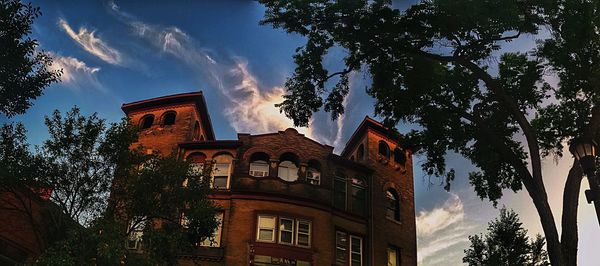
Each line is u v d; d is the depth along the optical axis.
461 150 25.64
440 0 21.16
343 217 35.88
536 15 21.45
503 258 24.92
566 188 18.42
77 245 18.47
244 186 34.41
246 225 33.16
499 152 22.81
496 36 22.30
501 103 23.62
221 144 36.22
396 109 24.31
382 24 22.23
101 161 21.69
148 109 38.59
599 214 14.21
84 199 21.05
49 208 21.02
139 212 21.45
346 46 24.22
